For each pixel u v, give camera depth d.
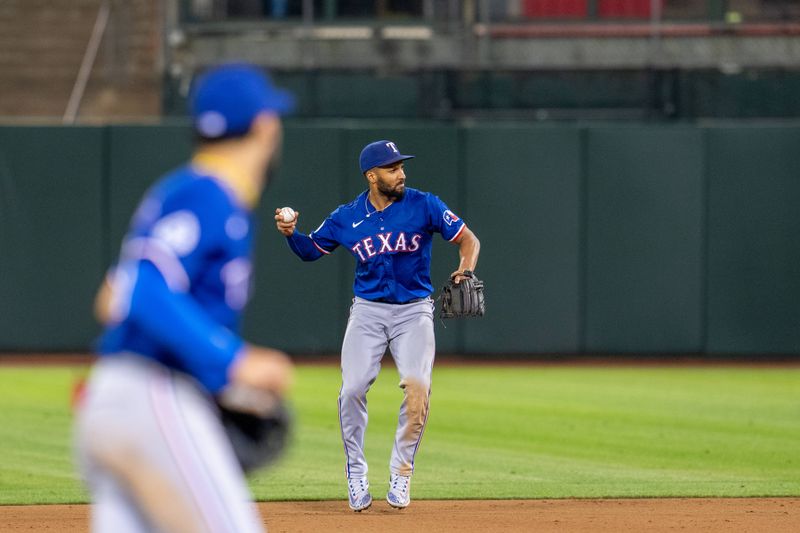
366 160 23.44
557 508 24.31
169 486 9.88
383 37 60.00
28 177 51.16
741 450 31.86
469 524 22.59
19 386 44.06
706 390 44.09
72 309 51.44
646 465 29.69
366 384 23.75
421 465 29.66
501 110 56.81
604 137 51.59
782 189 51.47
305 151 51.25
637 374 48.62
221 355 9.76
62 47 60.25
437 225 23.75
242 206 10.53
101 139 51.22
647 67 56.59
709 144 51.53
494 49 59.66
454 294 23.70
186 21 59.84
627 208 51.66
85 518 23.17
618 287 51.81
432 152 51.50
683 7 59.25
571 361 52.47
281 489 26.42
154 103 59.09
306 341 51.66
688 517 23.38
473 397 42.03
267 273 51.41
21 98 59.97
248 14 59.94
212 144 10.84
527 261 51.78
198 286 10.30
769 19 58.94
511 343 51.84
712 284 51.72
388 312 23.73
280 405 10.61
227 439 10.61
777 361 52.66
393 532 21.83
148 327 9.73
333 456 30.88
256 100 10.78
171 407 9.98
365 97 57.00
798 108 56.19
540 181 51.66
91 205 51.25
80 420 10.16
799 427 35.81
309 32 59.75
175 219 10.05
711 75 56.41
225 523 10.01
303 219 51.28
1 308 51.31
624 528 22.27
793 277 51.62
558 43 59.41
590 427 35.66
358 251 23.80
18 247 51.25
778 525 22.62
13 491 26.00
